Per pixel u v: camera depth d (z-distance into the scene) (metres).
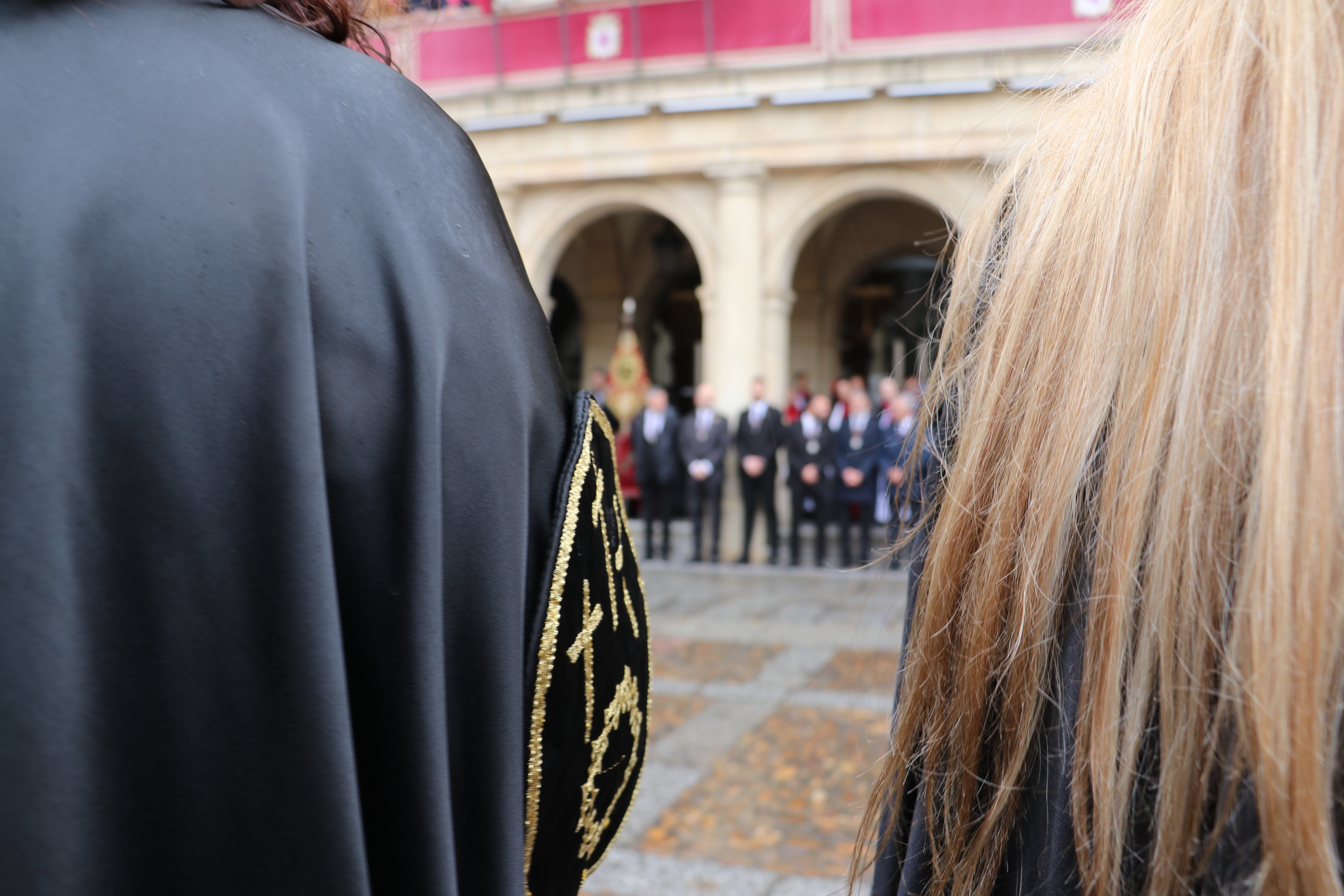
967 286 0.72
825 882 2.99
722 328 11.99
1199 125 0.55
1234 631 0.48
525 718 0.59
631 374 13.95
